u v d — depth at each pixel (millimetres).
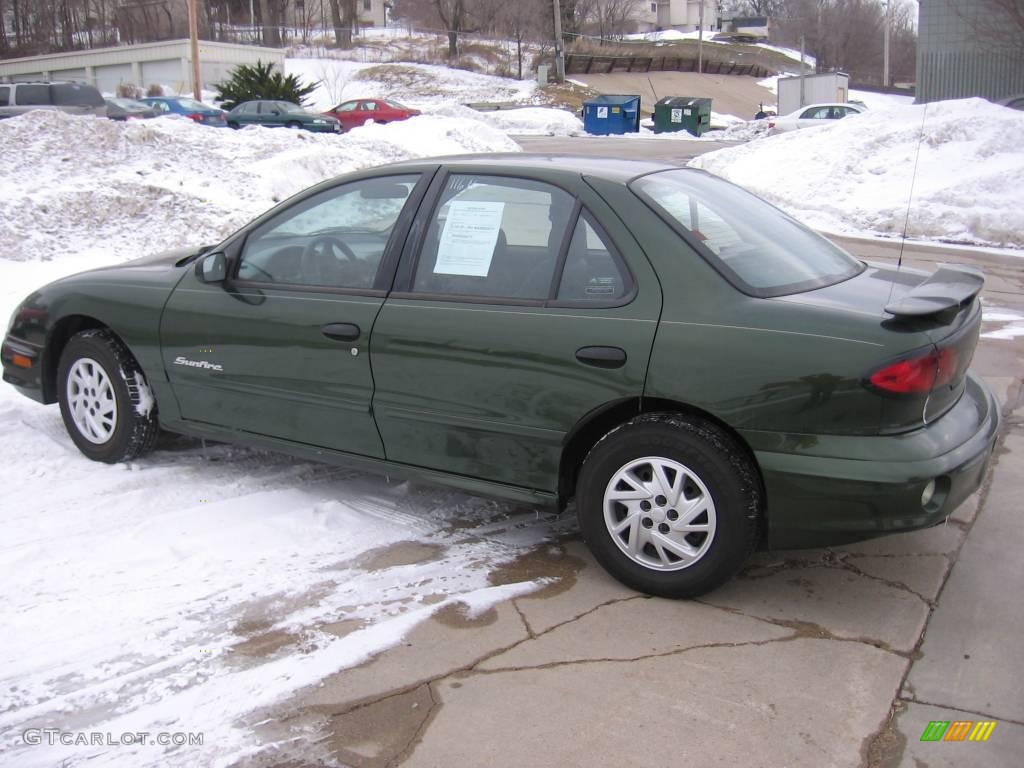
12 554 3998
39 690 3105
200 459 5168
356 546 4145
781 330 3395
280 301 4363
